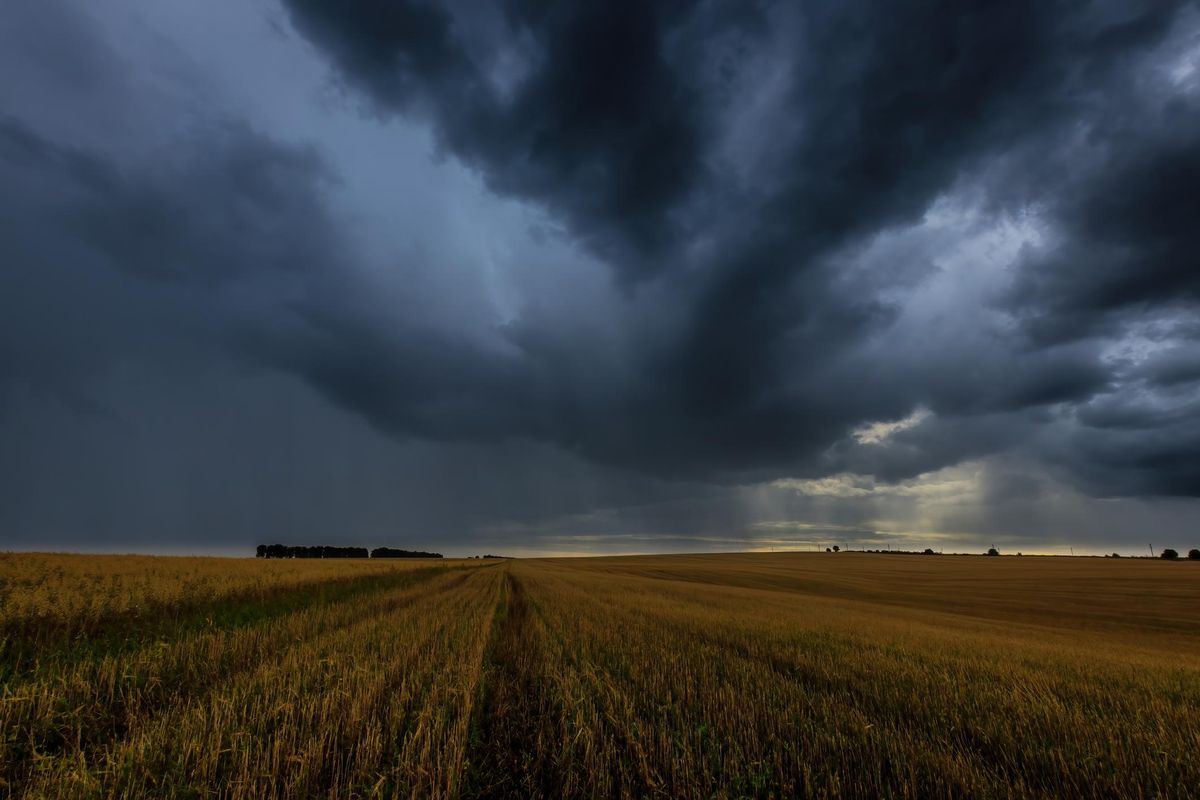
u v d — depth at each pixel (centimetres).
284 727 572
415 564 6128
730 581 6138
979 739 707
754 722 732
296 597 2100
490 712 800
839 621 2183
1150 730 728
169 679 815
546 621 1791
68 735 613
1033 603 4306
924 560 11494
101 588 1688
